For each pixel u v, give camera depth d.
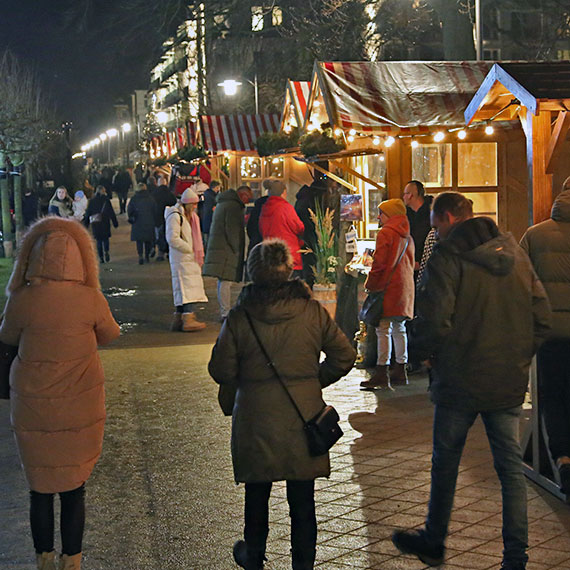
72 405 4.55
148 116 87.50
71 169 50.72
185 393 9.17
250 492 4.58
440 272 4.63
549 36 30.09
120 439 7.53
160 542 5.27
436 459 4.77
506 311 4.63
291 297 4.49
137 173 45.94
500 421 4.70
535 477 6.10
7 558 5.06
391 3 28.25
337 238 11.73
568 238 5.58
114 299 16.89
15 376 4.55
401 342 9.20
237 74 52.66
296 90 17.66
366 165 12.63
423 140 11.06
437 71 12.38
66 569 4.62
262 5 31.06
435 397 4.77
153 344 12.13
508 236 4.75
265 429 4.41
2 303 16.31
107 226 24.11
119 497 6.08
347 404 8.52
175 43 33.12
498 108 6.93
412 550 4.80
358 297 10.59
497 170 11.28
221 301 13.56
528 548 4.97
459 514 5.57
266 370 4.44
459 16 23.70
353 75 11.94
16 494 6.20
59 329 4.54
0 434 7.80
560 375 5.78
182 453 7.07
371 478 6.32
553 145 5.90
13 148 26.94
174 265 13.05
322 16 29.41
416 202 9.62
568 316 5.59
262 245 4.55
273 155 16.53
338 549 5.09
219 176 28.53
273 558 5.02
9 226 27.42
